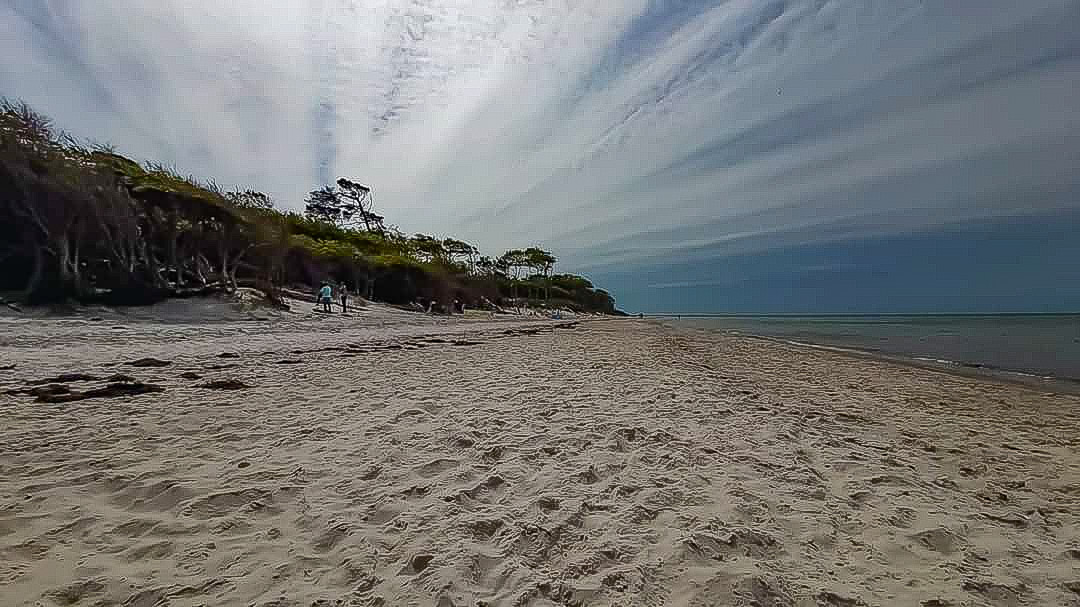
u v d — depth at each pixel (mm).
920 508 3795
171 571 2602
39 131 17672
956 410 8188
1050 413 8164
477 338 20234
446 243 70062
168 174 23969
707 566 2803
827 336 32656
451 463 4402
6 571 2518
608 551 2945
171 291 19438
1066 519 3775
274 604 2334
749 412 6879
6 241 16656
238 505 3434
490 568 2734
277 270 27578
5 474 3844
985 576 2855
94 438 4832
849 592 2629
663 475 4270
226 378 8242
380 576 2602
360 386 7957
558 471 4301
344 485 3855
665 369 11320
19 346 10555
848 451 5312
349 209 70938
